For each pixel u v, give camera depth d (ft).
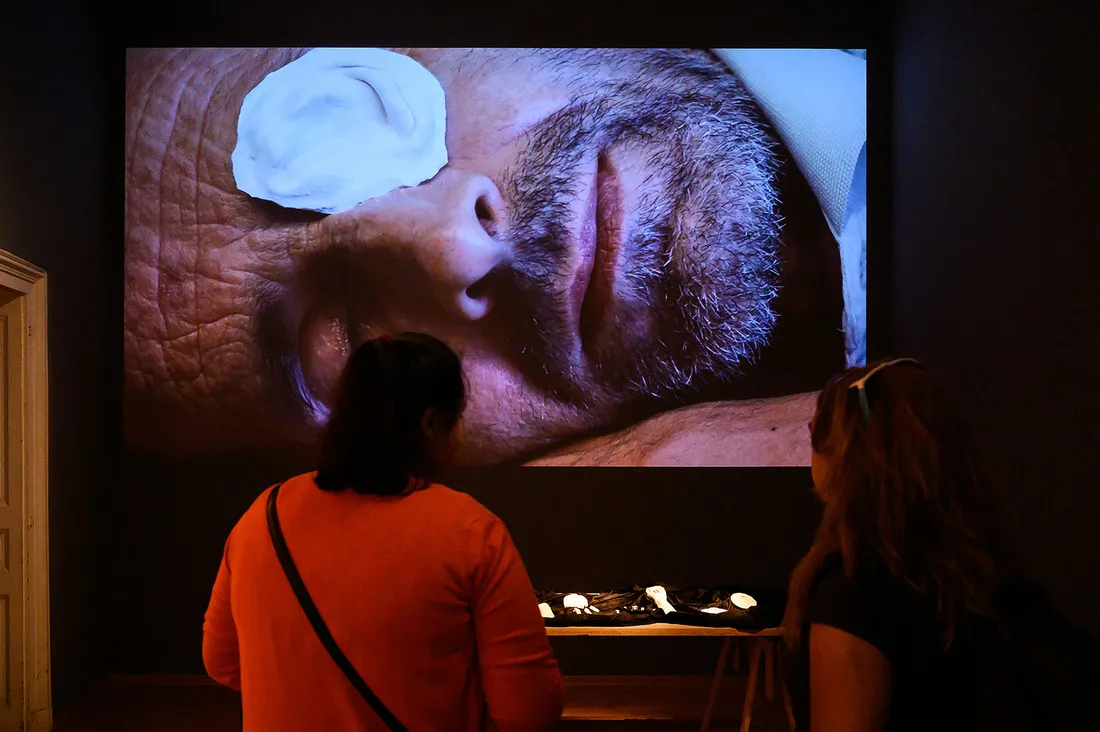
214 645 4.00
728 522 14.49
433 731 3.34
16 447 11.85
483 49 14.74
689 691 13.92
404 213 14.57
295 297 14.55
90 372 13.96
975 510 3.23
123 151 14.69
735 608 10.39
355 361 3.81
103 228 14.52
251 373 14.52
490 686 3.51
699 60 14.76
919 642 2.96
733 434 14.51
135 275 14.51
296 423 14.49
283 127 14.60
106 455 14.47
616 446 14.56
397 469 3.62
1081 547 8.64
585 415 14.57
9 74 11.55
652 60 14.75
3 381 11.84
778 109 14.71
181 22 14.76
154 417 14.47
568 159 14.67
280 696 3.38
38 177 12.32
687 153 14.67
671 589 11.35
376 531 3.49
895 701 2.95
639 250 14.62
